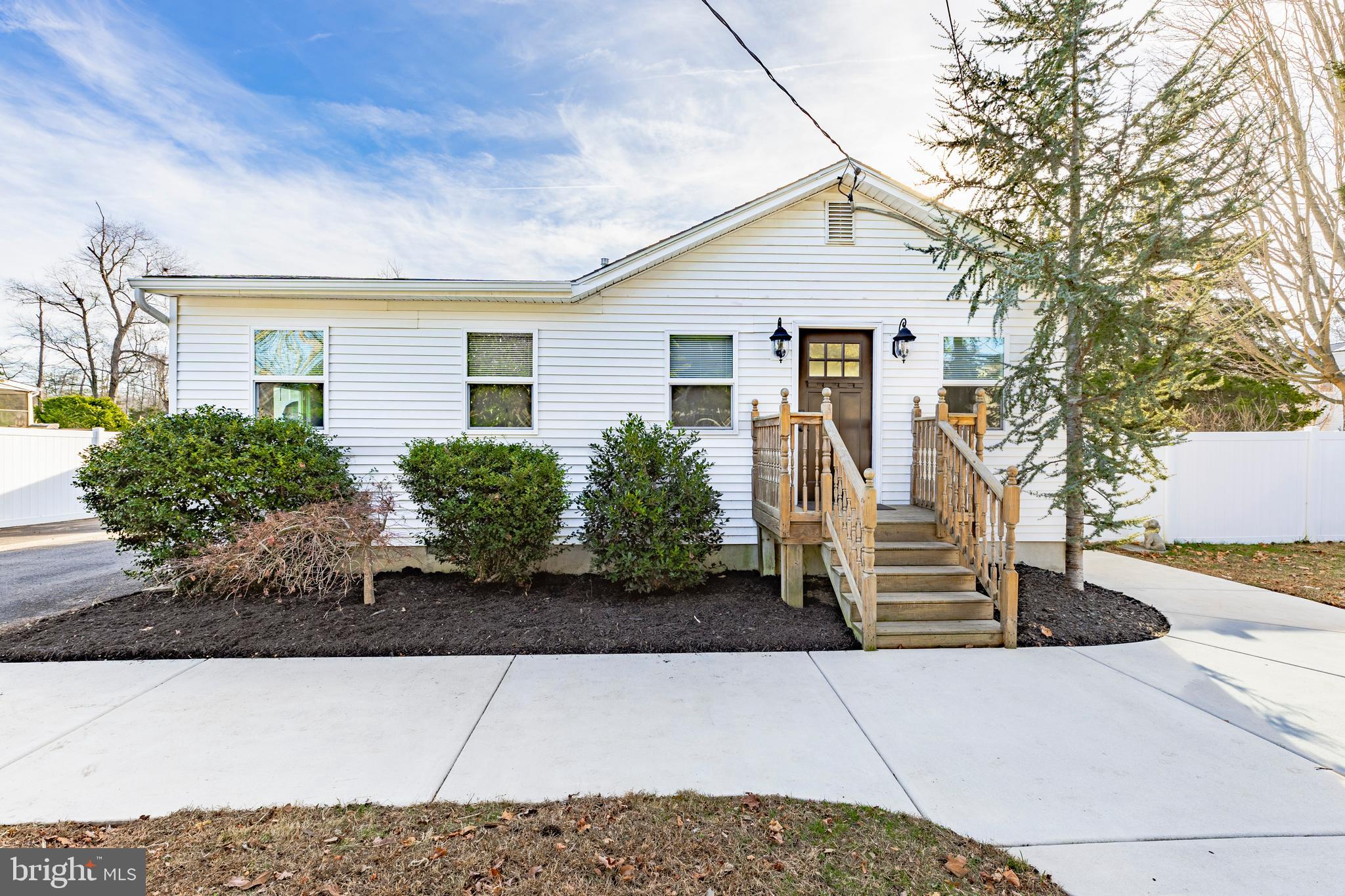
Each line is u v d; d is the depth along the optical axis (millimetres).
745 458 7008
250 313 6836
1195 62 5430
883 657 4496
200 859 2250
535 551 6008
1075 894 2094
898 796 2682
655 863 2238
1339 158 8883
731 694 3814
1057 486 7141
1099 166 5344
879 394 7023
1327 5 8586
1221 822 2494
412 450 6086
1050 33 5465
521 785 2764
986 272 6539
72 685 3951
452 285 6613
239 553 5176
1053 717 3469
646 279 7035
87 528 11648
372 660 4461
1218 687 3916
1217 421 10875
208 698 3742
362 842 2352
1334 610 5664
